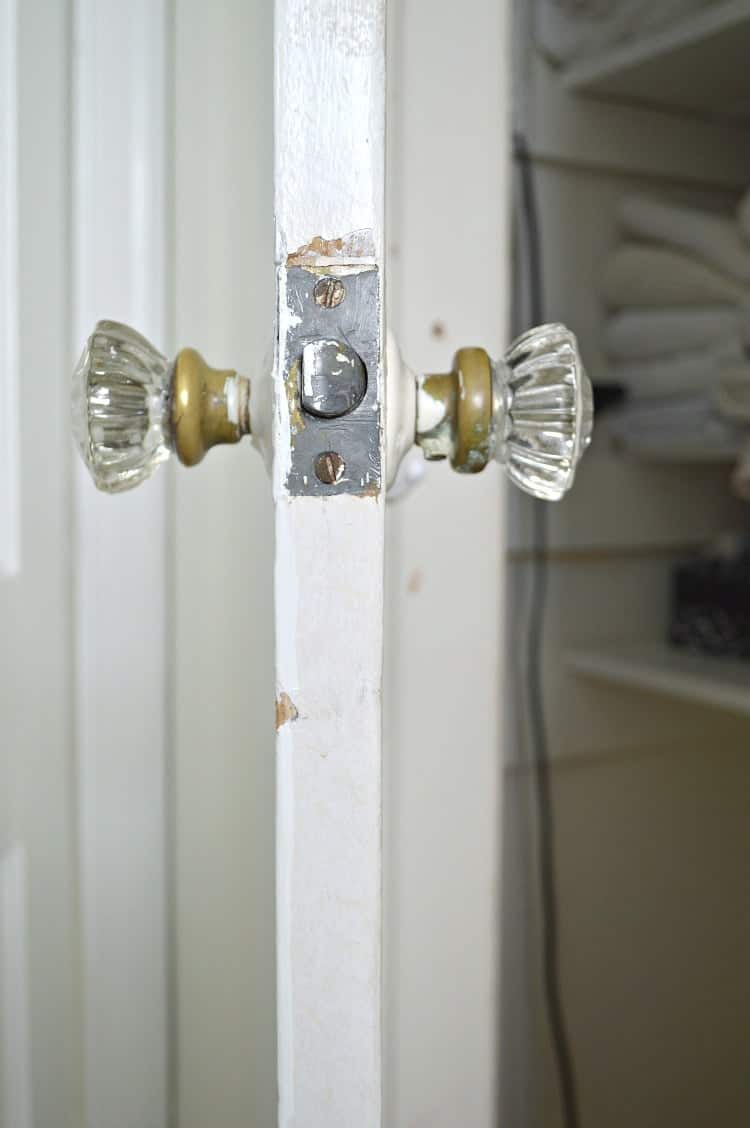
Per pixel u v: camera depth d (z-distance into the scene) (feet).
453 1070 2.32
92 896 2.46
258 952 2.42
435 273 2.19
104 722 2.43
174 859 2.50
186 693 2.45
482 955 2.34
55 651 2.40
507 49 2.24
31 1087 2.46
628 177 4.30
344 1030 0.98
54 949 2.46
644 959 4.66
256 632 2.36
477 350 1.08
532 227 4.03
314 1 0.90
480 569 2.29
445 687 2.27
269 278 2.15
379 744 0.95
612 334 4.18
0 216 2.26
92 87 2.31
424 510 2.22
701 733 4.73
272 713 2.28
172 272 2.37
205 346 2.37
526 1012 4.33
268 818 2.35
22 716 2.37
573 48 4.00
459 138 2.20
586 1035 4.50
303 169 0.91
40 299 2.32
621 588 4.45
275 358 0.92
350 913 0.97
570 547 4.27
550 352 1.09
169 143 2.35
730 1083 5.02
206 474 2.40
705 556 4.38
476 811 2.32
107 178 2.33
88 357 1.03
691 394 3.85
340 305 0.91
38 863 2.43
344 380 0.90
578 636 4.35
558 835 4.35
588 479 4.30
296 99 0.90
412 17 2.13
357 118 0.91
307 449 0.92
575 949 4.44
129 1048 2.51
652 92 4.11
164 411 1.03
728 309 3.72
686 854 4.75
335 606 0.94
